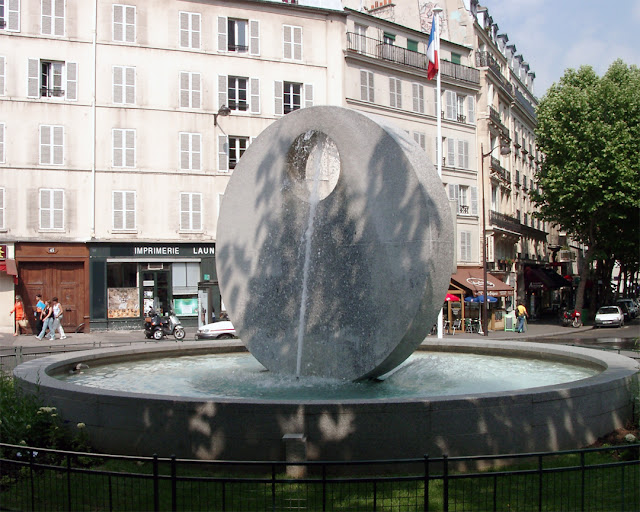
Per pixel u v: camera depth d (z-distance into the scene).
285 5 39.66
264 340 11.95
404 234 10.36
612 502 6.95
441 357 14.72
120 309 36.09
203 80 37.78
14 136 34.16
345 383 10.88
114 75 36.06
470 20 50.22
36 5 34.72
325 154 12.08
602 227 43.84
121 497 7.21
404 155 10.45
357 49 41.97
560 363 13.43
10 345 28.28
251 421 7.93
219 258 12.73
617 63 43.88
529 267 58.03
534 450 8.36
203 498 7.13
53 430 8.55
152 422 8.32
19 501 7.10
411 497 7.11
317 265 11.38
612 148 39.53
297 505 6.83
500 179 52.62
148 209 36.47
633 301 59.31
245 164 12.58
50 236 34.53
